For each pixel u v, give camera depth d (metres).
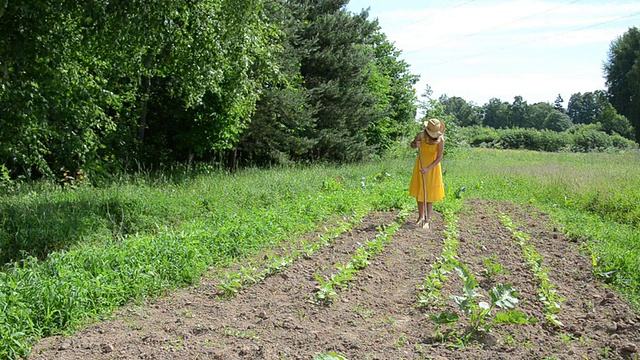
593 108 115.44
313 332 5.02
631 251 7.77
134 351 4.63
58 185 12.09
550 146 50.44
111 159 15.48
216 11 11.22
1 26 9.12
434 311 5.63
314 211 10.79
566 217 11.09
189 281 6.66
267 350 4.61
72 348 4.73
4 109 9.91
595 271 6.97
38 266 6.39
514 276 6.89
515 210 12.20
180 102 16.94
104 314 5.56
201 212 10.70
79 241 8.48
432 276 6.41
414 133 33.81
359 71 24.42
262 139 20.11
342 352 4.62
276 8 18.97
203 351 4.61
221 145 17.36
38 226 8.63
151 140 18.39
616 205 12.07
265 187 13.26
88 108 11.66
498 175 19.12
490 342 4.82
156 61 11.98
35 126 11.20
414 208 11.82
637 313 5.56
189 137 16.95
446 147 33.00
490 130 55.41
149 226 9.68
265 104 19.12
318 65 23.23
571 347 4.70
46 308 5.25
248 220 9.22
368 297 6.09
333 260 7.56
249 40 12.13
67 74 11.38
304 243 8.30
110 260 6.60
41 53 9.68
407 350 4.65
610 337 4.86
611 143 49.62
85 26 9.96
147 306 5.84
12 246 8.10
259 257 7.77
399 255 7.88
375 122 27.47
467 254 7.99
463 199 13.49
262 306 5.75
